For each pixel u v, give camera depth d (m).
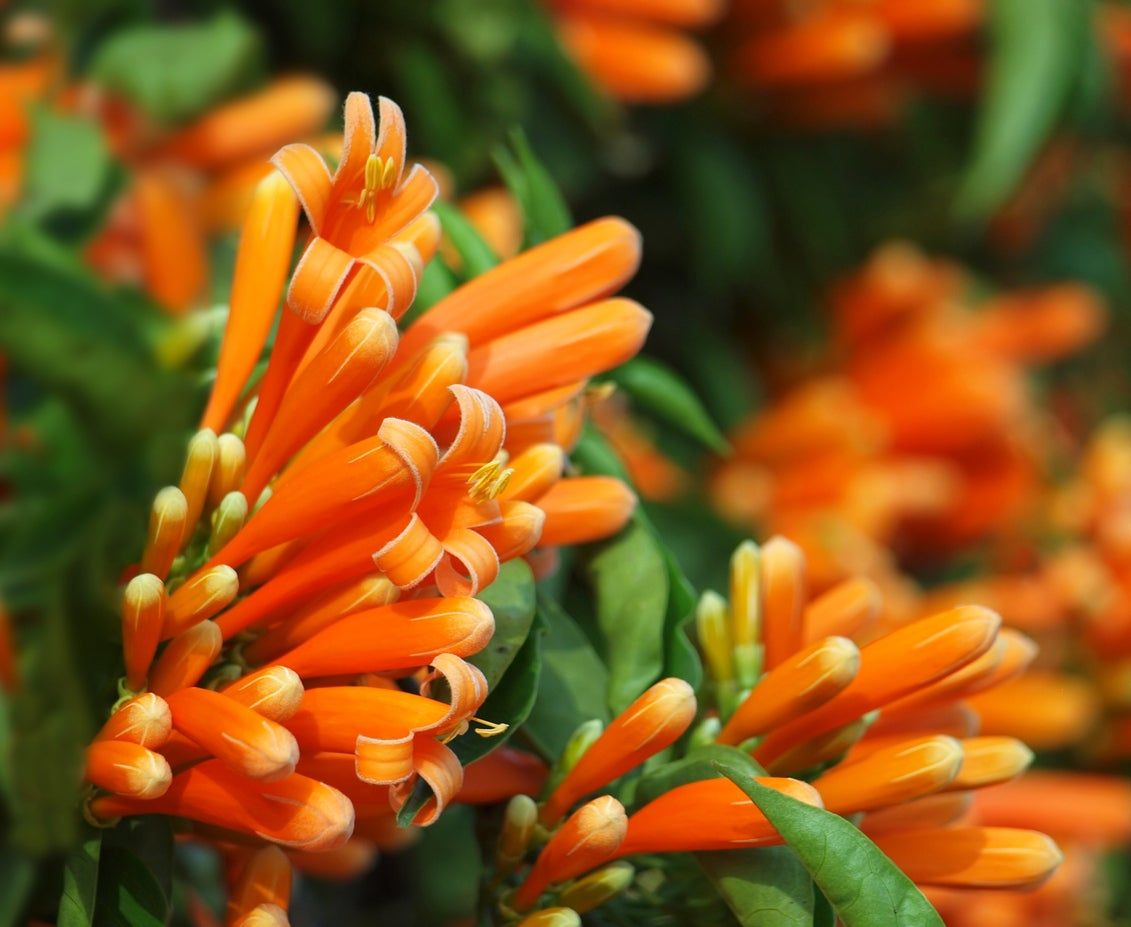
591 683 0.86
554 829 0.83
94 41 1.06
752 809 0.80
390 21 1.13
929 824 0.84
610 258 0.82
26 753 0.83
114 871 0.81
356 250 0.80
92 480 0.95
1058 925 1.14
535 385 0.81
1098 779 1.16
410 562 0.78
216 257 1.03
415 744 0.78
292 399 0.80
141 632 0.79
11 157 1.03
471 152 1.15
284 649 0.81
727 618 0.86
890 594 1.29
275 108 1.04
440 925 1.23
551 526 0.83
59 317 0.95
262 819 0.78
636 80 1.18
